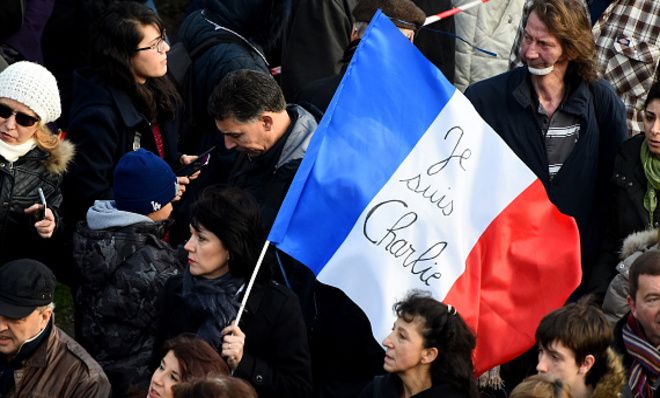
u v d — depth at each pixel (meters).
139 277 10.06
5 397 9.32
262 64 13.23
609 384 8.73
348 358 10.55
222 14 13.27
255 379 9.27
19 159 10.88
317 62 13.79
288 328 9.45
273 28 13.50
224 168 12.45
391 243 9.77
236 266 9.31
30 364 9.31
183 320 9.45
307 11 13.74
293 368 9.44
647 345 9.55
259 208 9.91
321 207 9.70
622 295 10.49
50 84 10.89
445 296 9.81
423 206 9.88
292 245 9.59
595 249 11.61
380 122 9.91
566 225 10.16
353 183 9.76
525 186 10.08
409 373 8.64
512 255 10.05
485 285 10.00
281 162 10.77
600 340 8.75
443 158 9.97
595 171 11.59
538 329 8.91
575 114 11.41
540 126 11.48
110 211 10.27
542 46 11.22
